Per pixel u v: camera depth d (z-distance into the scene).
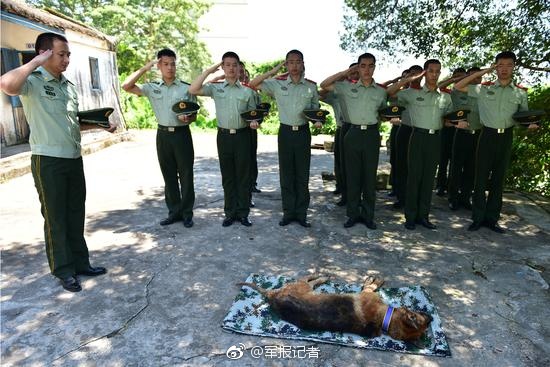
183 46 18.27
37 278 3.42
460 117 4.31
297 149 4.42
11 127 8.72
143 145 11.00
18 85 2.66
